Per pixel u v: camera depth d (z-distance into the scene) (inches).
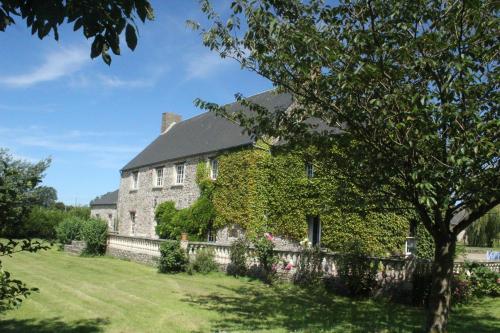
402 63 271.9
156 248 786.8
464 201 288.4
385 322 383.6
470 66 259.0
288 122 327.0
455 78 261.0
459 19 264.1
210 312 402.0
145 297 466.3
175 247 693.9
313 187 767.7
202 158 1011.9
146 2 121.8
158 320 361.7
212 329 337.1
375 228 712.4
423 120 243.3
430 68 264.8
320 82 267.3
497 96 260.4
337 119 297.3
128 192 1363.2
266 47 277.1
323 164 347.6
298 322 372.2
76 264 765.3
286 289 554.9
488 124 230.4
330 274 554.3
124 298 455.8
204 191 975.6
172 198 1114.7
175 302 444.5
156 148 1343.5
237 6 273.0
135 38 122.0
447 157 249.8
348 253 538.6
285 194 820.0
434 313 322.0
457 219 1503.4
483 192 259.0
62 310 388.5
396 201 341.7
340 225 741.3
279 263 614.9
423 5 272.4
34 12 116.2
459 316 420.8
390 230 700.0
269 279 601.3
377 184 315.3
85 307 404.2
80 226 1035.9
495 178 257.8
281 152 351.3
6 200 181.5
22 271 646.5
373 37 265.9
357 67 247.6
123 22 120.7
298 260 596.1
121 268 732.0
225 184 918.4
